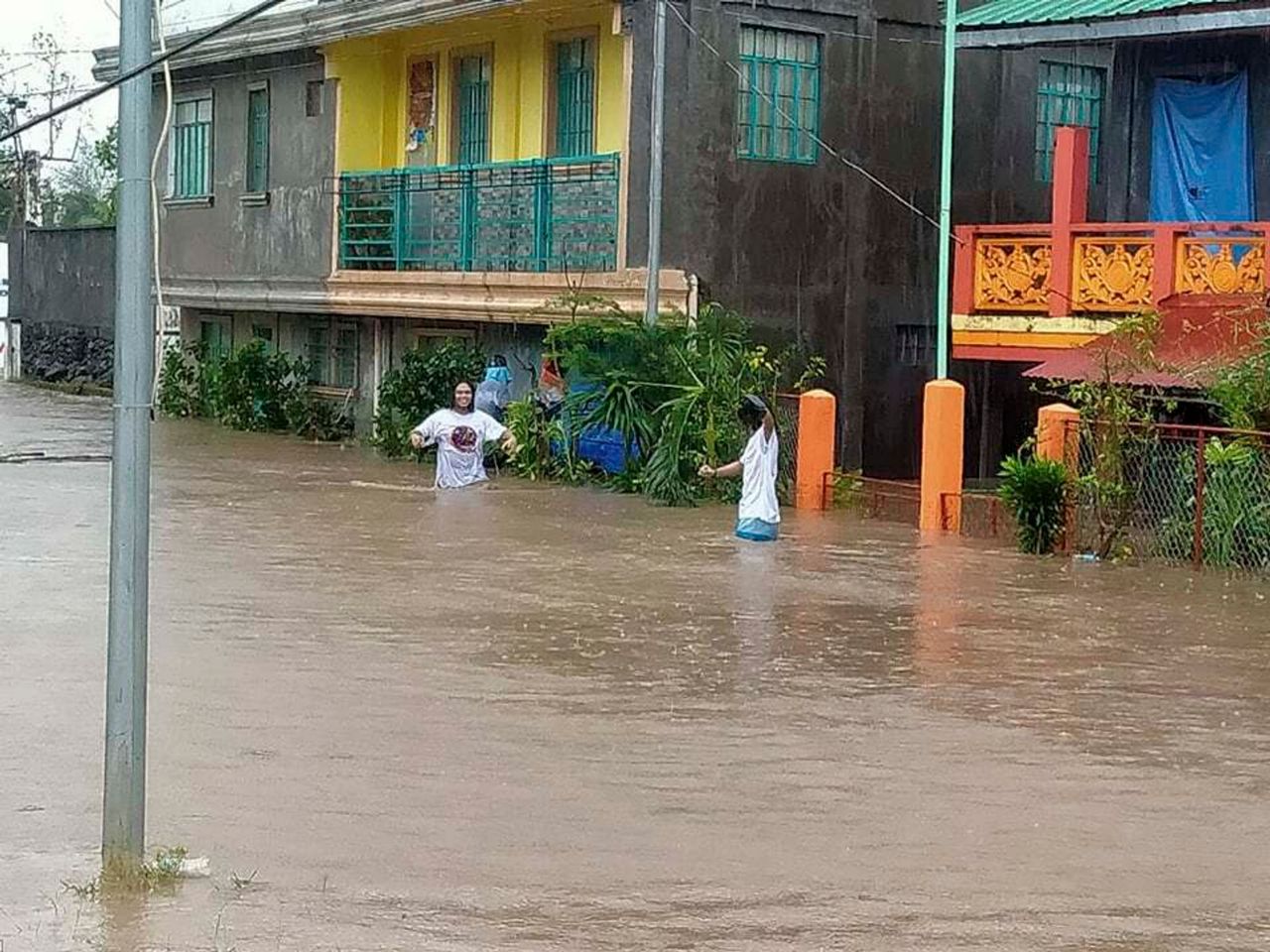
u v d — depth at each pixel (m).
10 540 17.61
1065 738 10.30
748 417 19.11
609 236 24.28
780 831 8.40
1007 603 14.90
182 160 34.25
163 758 9.50
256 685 11.24
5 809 8.63
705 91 23.69
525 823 8.45
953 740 10.21
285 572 15.77
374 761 9.52
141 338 7.54
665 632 13.29
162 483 23.14
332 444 29.67
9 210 58.53
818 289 24.59
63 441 29.27
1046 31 19.81
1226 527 17.02
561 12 25.58
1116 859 8.06
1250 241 18.69
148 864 7.69
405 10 27.00
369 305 28.72
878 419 25.19
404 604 14.27
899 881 7.69
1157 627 13.89
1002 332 20.97
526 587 15.22
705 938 6.92
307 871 7.70
